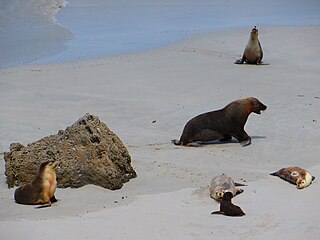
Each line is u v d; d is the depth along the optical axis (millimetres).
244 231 18312
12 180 24953
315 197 21719
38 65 53219
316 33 65812
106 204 21625
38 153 25062
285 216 19672
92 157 24391
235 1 96375
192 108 38719
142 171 25969
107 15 83438
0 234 18016
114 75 48312
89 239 17672
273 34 65438
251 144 31203
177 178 24922
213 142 31984
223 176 22562
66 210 20969
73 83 45844
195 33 67938
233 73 48406
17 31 71000
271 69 49781
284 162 27984
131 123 35719
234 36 65375
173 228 18625
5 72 50062
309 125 34531
